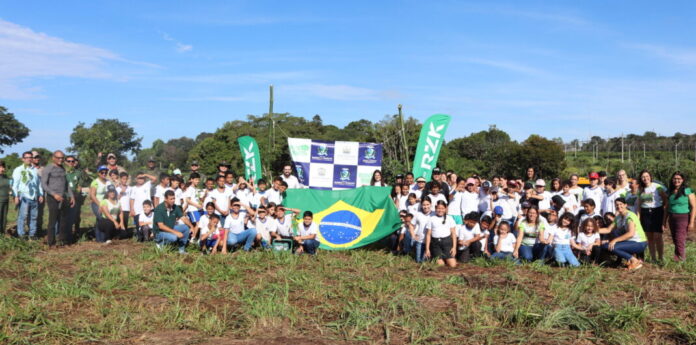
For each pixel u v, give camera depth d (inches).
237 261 354.0
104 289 275.3
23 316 222.7
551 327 219.5
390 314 236.4
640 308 235.5
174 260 354.3
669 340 208.1
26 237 442.0
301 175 518.6
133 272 308.7
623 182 387.9
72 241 445.1
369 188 448.8
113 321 221.0
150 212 437.4
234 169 1900.8
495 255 368.2
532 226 362.9
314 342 201.6
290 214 420.2
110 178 472.4
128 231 495.5
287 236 412.2
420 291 274.4
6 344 195.3
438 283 288.5
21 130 2844.5
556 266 353.4
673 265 343.6
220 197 439.5
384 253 409.7
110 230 444.5
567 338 208.5
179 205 442.0
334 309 246.1
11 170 1526.8
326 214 442.9
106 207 439.8
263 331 213.9
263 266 342.0
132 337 206.7
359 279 304.2
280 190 454.3
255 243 414.3
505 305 249.9
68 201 431.5
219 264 341.7
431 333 209.5
